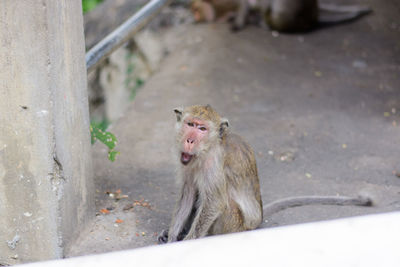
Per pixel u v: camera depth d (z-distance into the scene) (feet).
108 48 22.11
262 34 43.65
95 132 19.58
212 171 16.52
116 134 27.12
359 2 50.29
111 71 45.03
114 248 17.42
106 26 43.78
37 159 15.61
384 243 8.34
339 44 42.16
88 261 8.16
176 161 17.49
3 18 14.28
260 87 34.04
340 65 38.22
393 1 49.78
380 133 28.04
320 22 46.06
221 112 30.27
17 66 14.70
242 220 17.11
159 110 30.42
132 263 8.07
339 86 34.71
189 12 49.06
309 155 25.45
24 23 14.30
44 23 14.30
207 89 33.32
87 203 18.31
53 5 14.65
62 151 15.89
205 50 39.75
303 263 8.05
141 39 45.83
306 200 20.20
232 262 8.09
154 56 45.29
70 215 16.94
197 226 16.53
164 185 22.15
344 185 22.44
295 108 31.24
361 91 33.99
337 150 26.00
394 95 33.45
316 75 36.40
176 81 34.68
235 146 17.39
